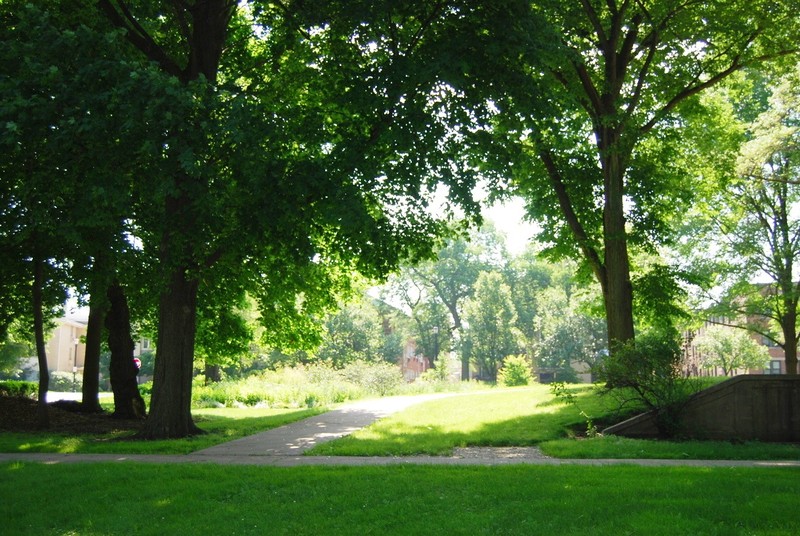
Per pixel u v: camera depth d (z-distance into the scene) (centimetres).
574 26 2150
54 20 1553
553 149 2319
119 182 1320
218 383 3862
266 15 1794
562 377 7312
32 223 1439
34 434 1812
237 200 1498
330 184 1445
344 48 1717
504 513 751
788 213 3275
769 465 1144
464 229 1925
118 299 2389
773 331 3772
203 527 741
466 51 1499
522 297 8894
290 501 847
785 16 2147
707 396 1633
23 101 1216
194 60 1731
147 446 1431
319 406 2770
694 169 2778
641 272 2656
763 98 3491
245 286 2320
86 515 809
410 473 1005
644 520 699
